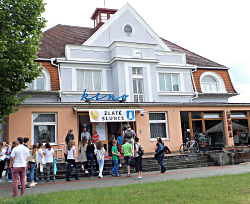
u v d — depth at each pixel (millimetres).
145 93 22938
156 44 23875
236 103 22406
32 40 14383
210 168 15164
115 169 13453
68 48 22281
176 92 24703
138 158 12234
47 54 22516
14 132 16125
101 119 17812
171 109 20562
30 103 16516
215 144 21547
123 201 7621
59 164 14297
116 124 19609
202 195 7969
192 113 21422
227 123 21938
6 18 14297
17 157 9234
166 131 20391
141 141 19219
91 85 22688
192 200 7445
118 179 12406
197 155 17500
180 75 25484
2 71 13508
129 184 10469
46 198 8203
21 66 13711
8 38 13594
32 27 15086
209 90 26641
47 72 21266
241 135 22672
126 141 13500
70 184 11547
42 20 15336
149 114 20141
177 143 20250
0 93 13977
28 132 16406
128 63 22797
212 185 9289
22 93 20266
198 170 14422
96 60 22922
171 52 25531
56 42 25047
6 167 14617
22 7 14484
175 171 14461
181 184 9625
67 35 26547
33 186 11438
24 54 13875
